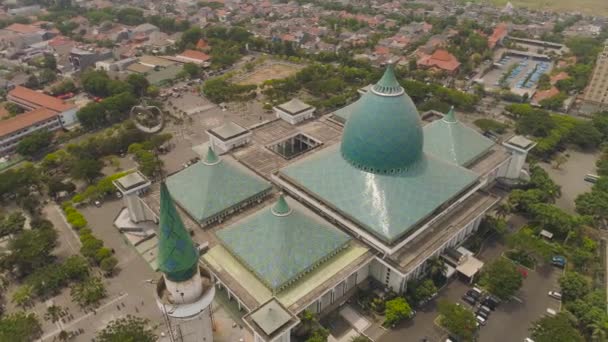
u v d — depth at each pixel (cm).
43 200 15425
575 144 18775
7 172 15700
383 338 10312
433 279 11744
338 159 12838
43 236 12600
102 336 9556
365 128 11775
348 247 11450
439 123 15288
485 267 12075
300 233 10688
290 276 10038
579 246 12912
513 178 15950
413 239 11731
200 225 12300
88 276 11931
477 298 11269
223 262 10950
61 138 19375
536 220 13625
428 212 11475
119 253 12800
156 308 11012
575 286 11006
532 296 11444
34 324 10144
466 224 12388
